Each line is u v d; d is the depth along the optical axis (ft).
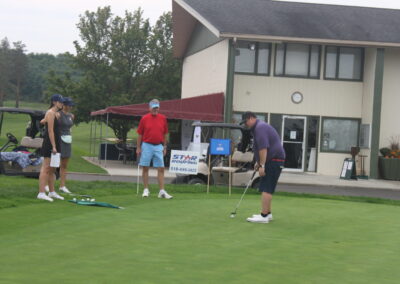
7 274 14.75
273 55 73.87
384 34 73.05
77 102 127.34
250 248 19.49
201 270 16.01
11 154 44.47
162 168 34.83
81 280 14.37
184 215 26.81
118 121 111.75
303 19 75.66
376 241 21.83
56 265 15.90
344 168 69.87
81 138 176.24
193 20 84.74
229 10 75.92
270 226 24.66
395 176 71.46
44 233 20.62
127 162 82.99
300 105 74.49
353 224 26.18
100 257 17.08
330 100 74.79
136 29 132.36
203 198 35.60
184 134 82.69
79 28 134.92
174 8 81.35
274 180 25.96
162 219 25.21
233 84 70.44
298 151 74.69
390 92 74.95
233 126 44.39
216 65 75.56
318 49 74.49
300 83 74.38
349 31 73.05
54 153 30.30
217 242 20.30
